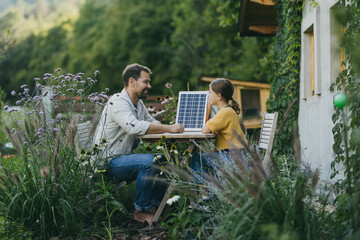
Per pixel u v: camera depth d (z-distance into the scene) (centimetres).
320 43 588
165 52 3584
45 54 3931
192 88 3191
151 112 663
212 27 3117
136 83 461
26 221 376
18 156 411
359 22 368
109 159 441
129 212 461
